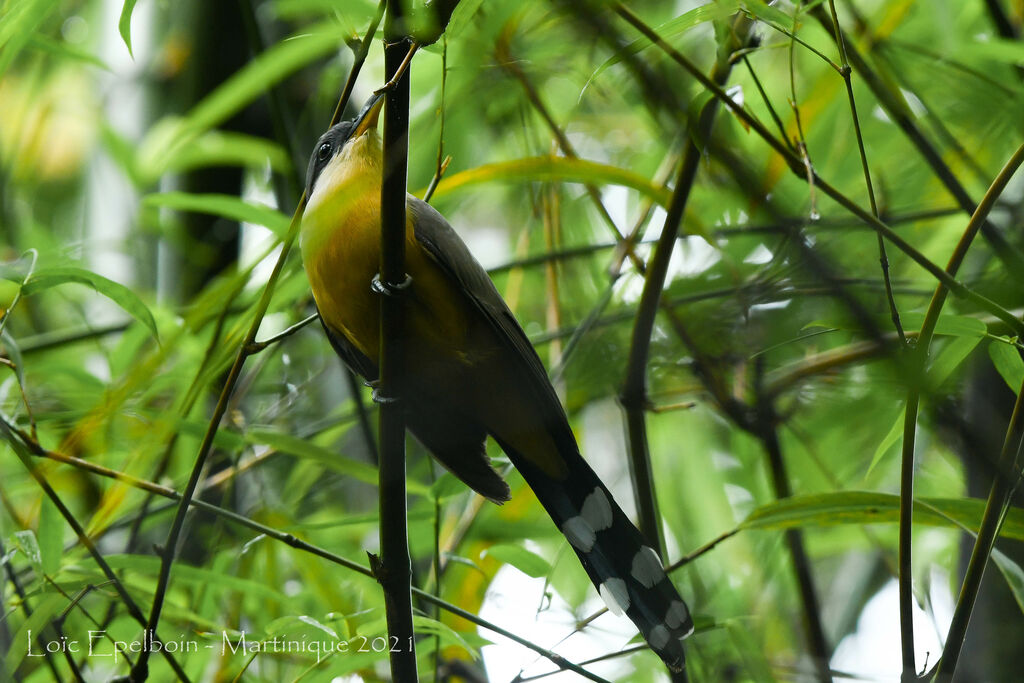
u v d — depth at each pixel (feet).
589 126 30.01
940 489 29.37
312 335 34.99
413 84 27.84
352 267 23.11
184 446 29.94
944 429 22.80
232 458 28.89
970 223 18.10
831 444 30.81
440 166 19.79
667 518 32.65
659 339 27.94
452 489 22.99
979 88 26.68
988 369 22.41
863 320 18.69
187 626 25.08
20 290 20.53
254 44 27.61
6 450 26.94
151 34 38.93
